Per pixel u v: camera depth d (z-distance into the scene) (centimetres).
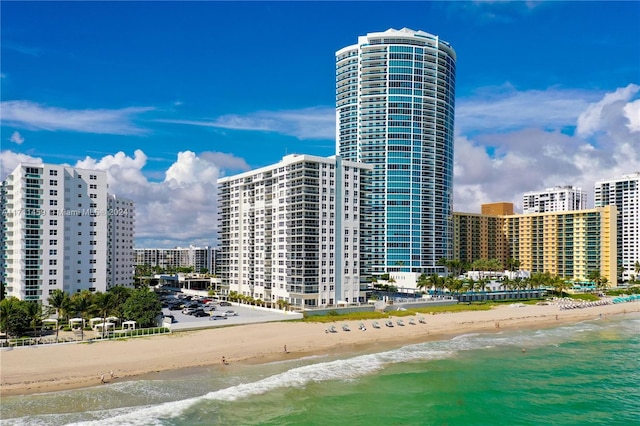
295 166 15238
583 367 9612
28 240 12738
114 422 6284
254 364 9262
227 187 19238
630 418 7056
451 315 15325
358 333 12238
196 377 8288
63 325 11594
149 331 10819
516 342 12000
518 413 7181
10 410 6556
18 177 13012
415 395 7788
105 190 14300
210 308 15075
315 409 7050
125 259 19875
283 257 15475
